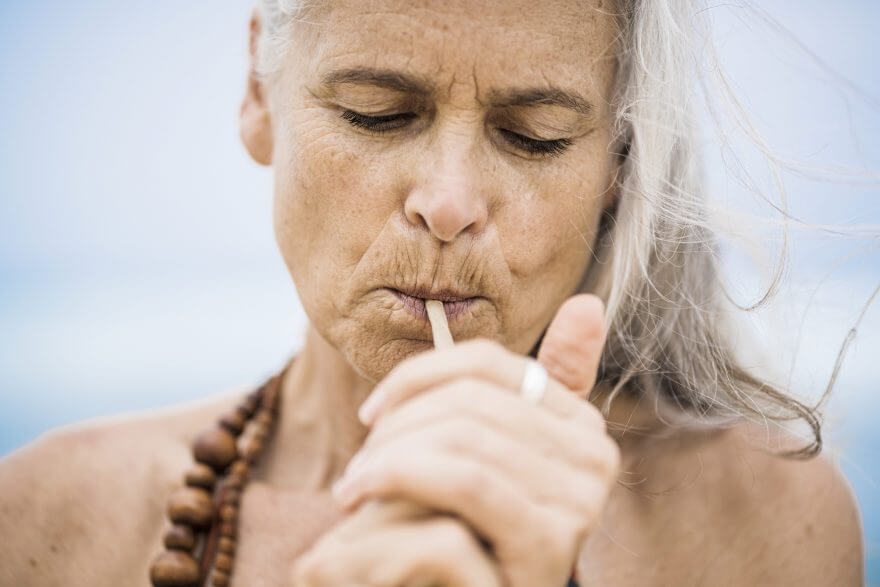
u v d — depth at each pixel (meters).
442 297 0.83
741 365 1.15
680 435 1.15
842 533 1.13
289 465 1.16
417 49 0.77
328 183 0.83
